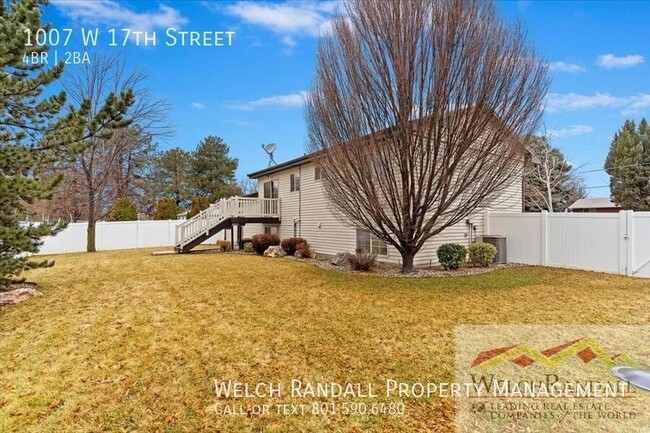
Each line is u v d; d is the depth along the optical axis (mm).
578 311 5871
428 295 7098
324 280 8727
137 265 11414
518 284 8203
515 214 11984
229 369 3830
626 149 27375
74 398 3248
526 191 23234
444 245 10273
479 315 5684
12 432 2758
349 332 4938
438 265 11141
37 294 6996
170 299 6738
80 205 22547
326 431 2791
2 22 5746
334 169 8719
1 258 6242
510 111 7707
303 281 8602
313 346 4449
